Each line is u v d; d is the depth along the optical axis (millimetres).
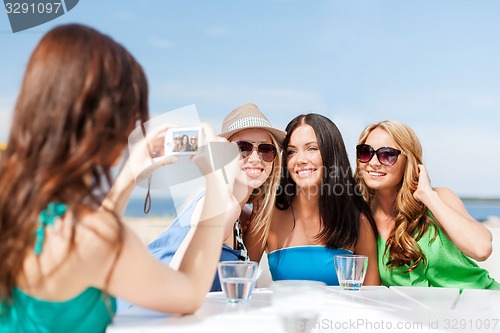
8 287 1185
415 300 1884
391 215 3041
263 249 3033
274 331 1410
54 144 1164
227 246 2605
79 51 1205
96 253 1188
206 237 1492
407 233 2857
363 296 1971
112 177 1244
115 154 1232
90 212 1195
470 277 2881
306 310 1401
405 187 2918
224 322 1450
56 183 1153
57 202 1186
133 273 1253
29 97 1192
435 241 2873
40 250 1174
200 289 1440
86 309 1253
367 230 3033
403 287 2207
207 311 1603
